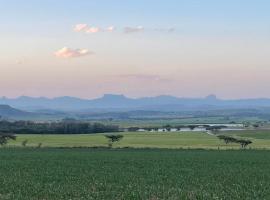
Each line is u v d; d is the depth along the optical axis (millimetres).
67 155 85000
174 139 151625
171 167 59312
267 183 40344
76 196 32531
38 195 32938
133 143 133500
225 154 89188
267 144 131250
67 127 190375
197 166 61031
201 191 34781
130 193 33688
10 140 141125
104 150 102438
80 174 49250
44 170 54312
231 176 47219
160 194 33250
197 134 181625
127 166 60781
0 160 72375
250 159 75188
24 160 72312
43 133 186375
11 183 39938
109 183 40594
